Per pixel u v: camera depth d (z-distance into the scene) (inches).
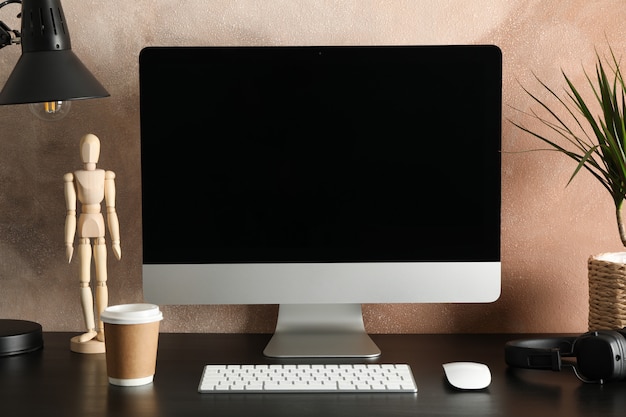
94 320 60.3
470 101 53.6
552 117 61.1
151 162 53.4
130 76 61.2
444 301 53.6
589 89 61.2
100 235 55.6
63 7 60.9
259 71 53.4
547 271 61.6
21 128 61.7
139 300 61.9
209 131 53.4
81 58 61.2
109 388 45.9
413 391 44.7
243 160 53.5
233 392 44.4
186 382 47.1
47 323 62.3
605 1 61.0
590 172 59.8
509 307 61.7
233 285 53.3
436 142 53.7
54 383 47.0
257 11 60.7
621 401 43.3
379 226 53.6
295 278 53.3
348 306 57.0
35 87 49.4
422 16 60.7
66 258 60.5
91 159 55.0
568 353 49.3
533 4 60.9
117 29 61.0
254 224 53.5
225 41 60.8
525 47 61.0
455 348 56.0
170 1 60.7
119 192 61.6
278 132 53.5
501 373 49.2
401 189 53.7
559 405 42.6
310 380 45.5
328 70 53.5
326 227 53.5
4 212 62.0
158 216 53.4
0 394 44.7
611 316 52.9
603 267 53.1
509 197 61.5
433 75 53.6
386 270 53.4
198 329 61.7
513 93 61.2
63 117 55.6
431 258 53.7
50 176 61.9
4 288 62.2
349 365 48.5
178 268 53.2
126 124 61.4
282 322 56.8
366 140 53.6
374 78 53.5
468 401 43.2
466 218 53.7
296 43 60.8
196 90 53.4
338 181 53.6
